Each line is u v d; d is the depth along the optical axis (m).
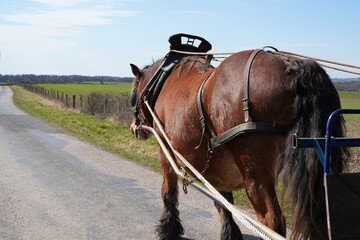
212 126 2.71
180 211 5.56
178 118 3.13
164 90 3.81
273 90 2.29
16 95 51.56
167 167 4.04
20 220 5.09
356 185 1.90
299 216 2.09
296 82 2.21
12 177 7.42
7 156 9.57
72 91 58.53
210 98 2.67
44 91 54.16
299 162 2.10
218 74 2.68
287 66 2.36
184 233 4.73
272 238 2.08
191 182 3.08
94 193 6.48
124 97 18.77
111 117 21.38
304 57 2.63
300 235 2.21
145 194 6.48
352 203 1.89
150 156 10.09
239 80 2.47
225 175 2.87
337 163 2.10
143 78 4.75
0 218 5.14
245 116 2.38
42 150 10.65
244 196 6.12
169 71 3.95
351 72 2.30
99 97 24.47
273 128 2.29
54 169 8.27
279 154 2.28
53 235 4.61
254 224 2.23
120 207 5.74
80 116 22.00
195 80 3.09
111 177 7.68
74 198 6.15
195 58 3.69
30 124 17.11
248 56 2.59
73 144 11.93
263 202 2.39
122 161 9.39
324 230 2.09
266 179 2.39
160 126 3.56
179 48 4.25
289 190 2.16
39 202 5.89
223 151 2.69
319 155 1.99
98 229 4.83
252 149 2.38
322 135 2.10
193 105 2.89
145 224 5.04
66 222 5.06
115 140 13.29
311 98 2.17
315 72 2.22
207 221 5.16
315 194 2.06
